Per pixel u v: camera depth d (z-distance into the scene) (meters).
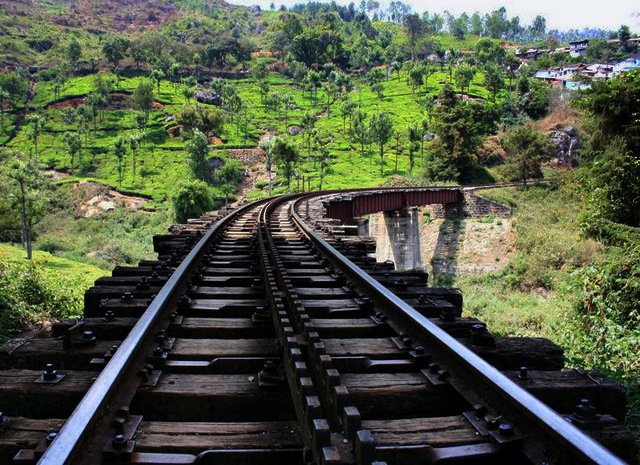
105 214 75.88
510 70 145.62
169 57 157.62
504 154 82.56
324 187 77.88
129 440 2.61
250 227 14.18
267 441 2.75
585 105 33.34
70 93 129.38
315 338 3.81
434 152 79.38
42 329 12.14
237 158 98.69
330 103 133.25
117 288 6.13
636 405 6.66
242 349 4.18
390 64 162.62
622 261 13.56
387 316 5.04
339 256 7.82
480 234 51.12
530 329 19.17
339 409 2.73
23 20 196.12
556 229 46.97
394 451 2.57
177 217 55.41
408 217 48.34
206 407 3.39
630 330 11.80
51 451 2.18
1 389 3.26
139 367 3.65
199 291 6.23
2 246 41.53
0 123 115.00
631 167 27.58
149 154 101.69
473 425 2.87
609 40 188.75
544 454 2.51
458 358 3.45
